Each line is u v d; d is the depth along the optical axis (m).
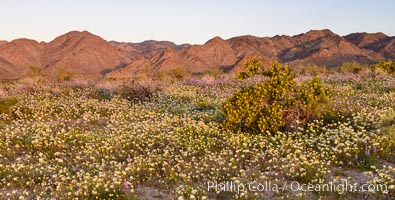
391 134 12.37
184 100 22.39
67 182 10.01
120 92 23.77
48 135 13.95
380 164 10.68
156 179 10.41
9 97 21.95
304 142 12.77
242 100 14.71
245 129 14.82
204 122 16.34
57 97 24.06
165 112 18.55
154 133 14.44
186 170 10.71
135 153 12.38
